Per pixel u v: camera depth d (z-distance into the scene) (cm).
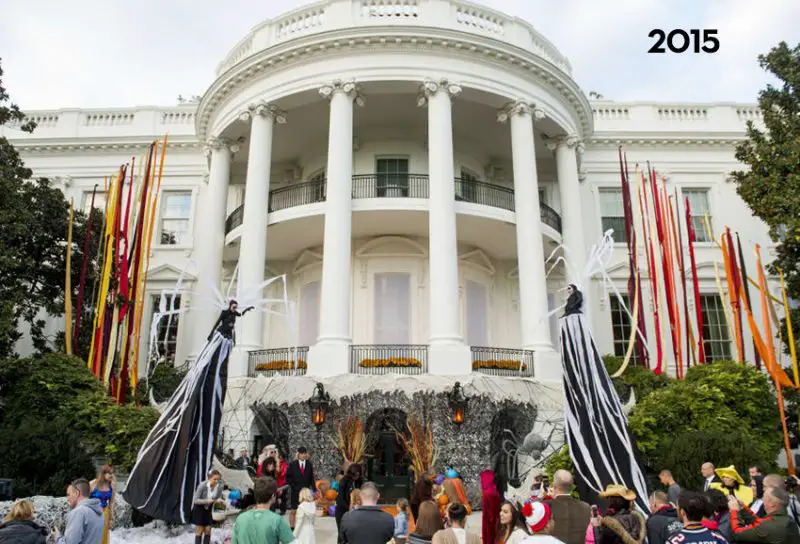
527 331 1750
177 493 820
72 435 1257
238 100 1981
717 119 2527
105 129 2534
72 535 585
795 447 1831
